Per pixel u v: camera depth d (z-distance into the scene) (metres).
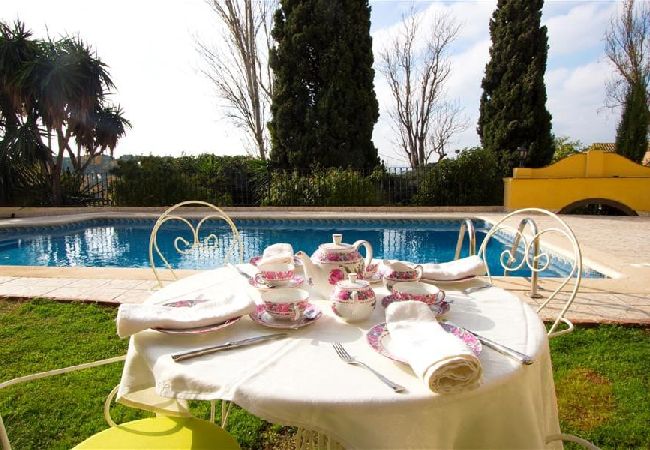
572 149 14.65
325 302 1.38
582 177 9.77
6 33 9.57
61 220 8.66
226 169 11.12
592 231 6.89
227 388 0.83
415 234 8.47
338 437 0.77
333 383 0.83
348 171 10.48
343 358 0.94
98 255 7.18
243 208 10.23
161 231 8.84
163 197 10.59
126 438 1.20
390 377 0.86
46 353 2.54
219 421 1.93
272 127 11.73
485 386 0.83
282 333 1.09
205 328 1.09
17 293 3.59
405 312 1.04
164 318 1.07
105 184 11.11
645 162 14.95
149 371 1.05
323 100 11.17
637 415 1.90
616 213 9.80
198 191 10.69
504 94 11.61
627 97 12.82
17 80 9.33
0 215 9.83
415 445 0.77
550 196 9.81
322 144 11.30
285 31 11.47
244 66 14.52
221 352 0.98
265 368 0.90
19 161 9.95
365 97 11.51
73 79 9.84
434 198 10.42
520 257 6.28
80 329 2.86
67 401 2.05
